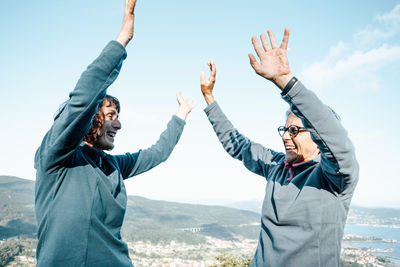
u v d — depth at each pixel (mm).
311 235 1388
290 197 1536
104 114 1527
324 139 1138
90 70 1183
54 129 1185
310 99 1128
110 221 1396
